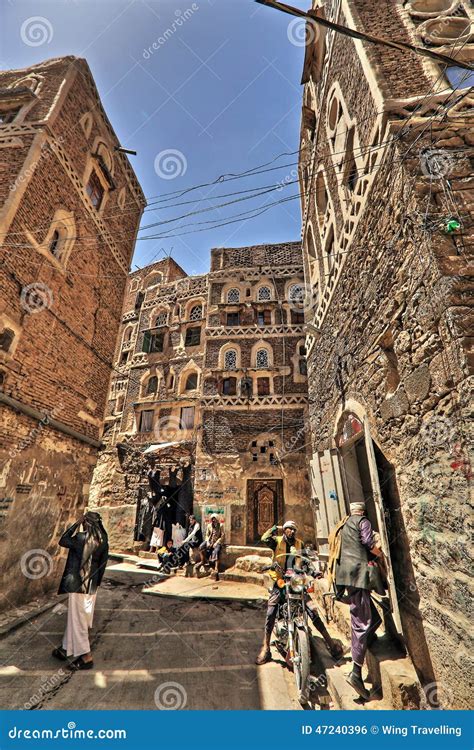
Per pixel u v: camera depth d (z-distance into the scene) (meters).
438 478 2.84
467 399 2.52
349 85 5.16
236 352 14.02
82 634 4.00
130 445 14.35
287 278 14.84
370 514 5.47
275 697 3.44
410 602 3.26
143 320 17.17
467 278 2.89
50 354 6.35
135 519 13.00
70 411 6.85
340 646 4.00
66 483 6.59
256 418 12.71
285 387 13.04
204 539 10.06
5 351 5.32
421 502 3.10
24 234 5.81
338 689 3.34
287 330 13.95
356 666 3.22
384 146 3.90
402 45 3.14
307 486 11.55
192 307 16.22
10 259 5.47
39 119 6.66
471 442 2.45
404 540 3.48
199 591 7.64
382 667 3.18
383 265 4.06
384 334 3.99
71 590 4.01
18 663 3.84
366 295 4.63
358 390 4.95
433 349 3.00
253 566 8.94
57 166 6.79
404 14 4.73
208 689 3.57
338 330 6.13
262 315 14.63
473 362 2.58
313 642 4.52
